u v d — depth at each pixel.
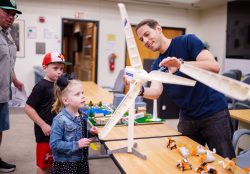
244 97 0.75
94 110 2.16
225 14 6.20
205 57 1.54
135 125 2.01
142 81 1.35
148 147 1.54
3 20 2.37
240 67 5.82
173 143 1.53
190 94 1.72
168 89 1.80
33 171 2.70
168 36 6.80
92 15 5.98
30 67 5.68
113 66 6.27
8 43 2.52
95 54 6.16
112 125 1.40
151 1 5.98
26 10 5.50
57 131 1.55
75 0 5.80
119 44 6.28
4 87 2.47
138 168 1.26
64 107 1.68
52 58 1.90
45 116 1.92
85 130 1.70
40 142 1.92
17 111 5.05
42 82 1.93
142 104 2.27
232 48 5.99
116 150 1.44
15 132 3.87
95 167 2.87
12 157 3.02
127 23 1.33
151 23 1.65
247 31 5.56
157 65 1.81
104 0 5.99
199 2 5.98
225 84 0.81
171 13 6.65
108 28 6.14
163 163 1.32
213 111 1.71
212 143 1.74
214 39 6.61
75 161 1.58
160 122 2.10
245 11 5.57
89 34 6.81
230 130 1.76
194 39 1.62
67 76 1.89
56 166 1.57
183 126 1.87
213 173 1.19
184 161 1.28
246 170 1.22
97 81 6.25
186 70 1.00
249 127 2.52
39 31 5.64
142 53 6.70
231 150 1.74
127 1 6.03
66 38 9.23
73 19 5.85
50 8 5.66
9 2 2.34
